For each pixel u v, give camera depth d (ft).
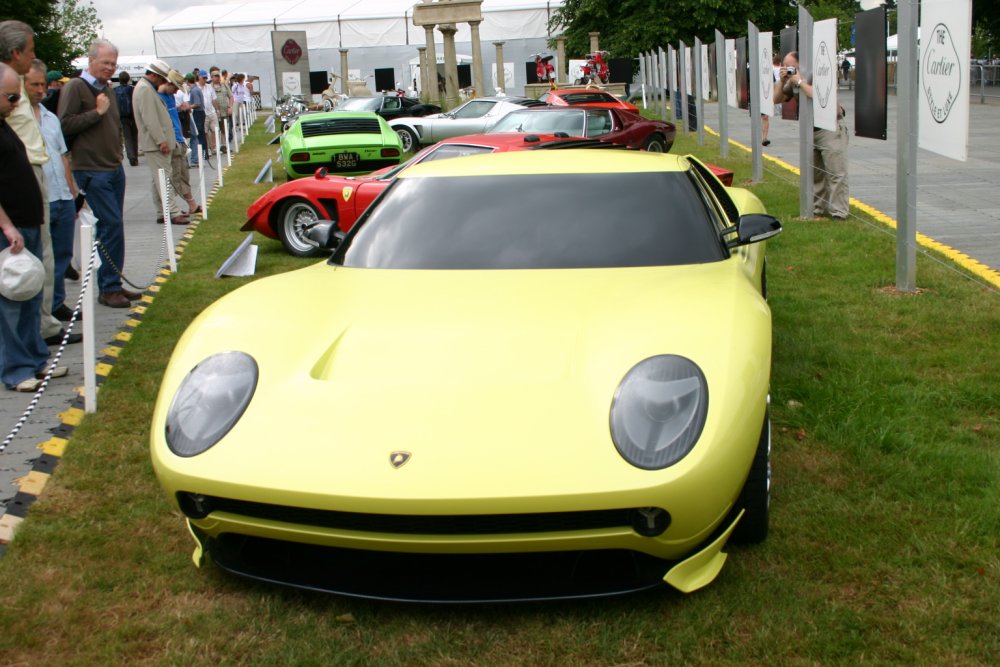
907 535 10.10
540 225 12.30
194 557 9.76
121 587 9.71
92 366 15.10
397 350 9.64
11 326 16.52
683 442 8.21
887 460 12.00
